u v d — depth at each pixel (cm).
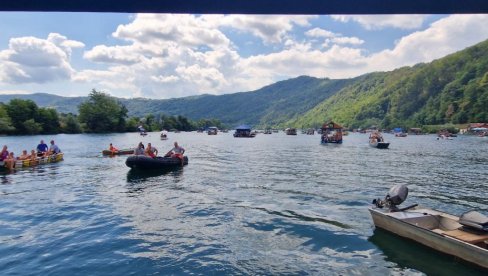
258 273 783
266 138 10181
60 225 1132
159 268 805
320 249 926
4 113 8638
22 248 926
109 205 1408
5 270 791
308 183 1975
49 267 808
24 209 1338
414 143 7038
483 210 1377
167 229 1095
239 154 4222
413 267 803
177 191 1711
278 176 2259
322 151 4806
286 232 1065
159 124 15875
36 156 2867
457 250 805
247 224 1150
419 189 1808
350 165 2962
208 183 1959
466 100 13900
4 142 5800
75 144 5734
